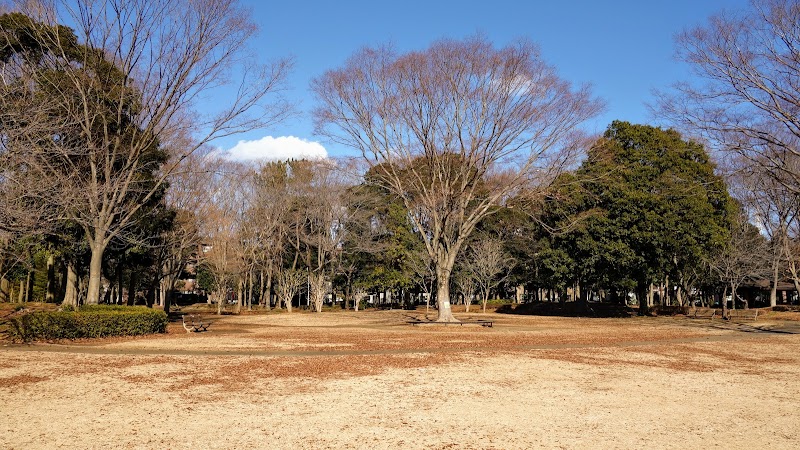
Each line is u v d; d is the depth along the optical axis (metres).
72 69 21.42
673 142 37.25
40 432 7.22
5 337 18.03
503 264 45.22
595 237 37.53
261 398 9.42
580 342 19.58
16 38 19.78
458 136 27.97
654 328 27.23
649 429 7.69
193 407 8.72
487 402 9.23
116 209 22.11
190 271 67.81
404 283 48.59
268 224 45.16
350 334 22.94
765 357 15.69
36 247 25.70
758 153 22.05
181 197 34.94
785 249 31.41
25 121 15.77
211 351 16.03
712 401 9.52
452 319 30.05
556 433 7.44
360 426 7.70
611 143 35.97
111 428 7.45
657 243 35.50
